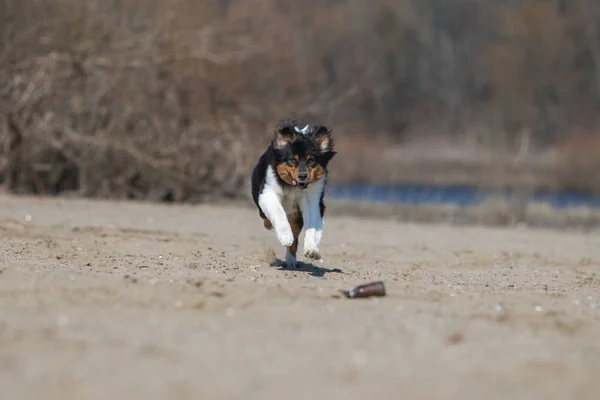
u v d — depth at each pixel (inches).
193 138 1085.1
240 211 973.8
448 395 244.5
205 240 668.1
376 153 2363.4
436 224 1008.9
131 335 299.7
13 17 1071.0
